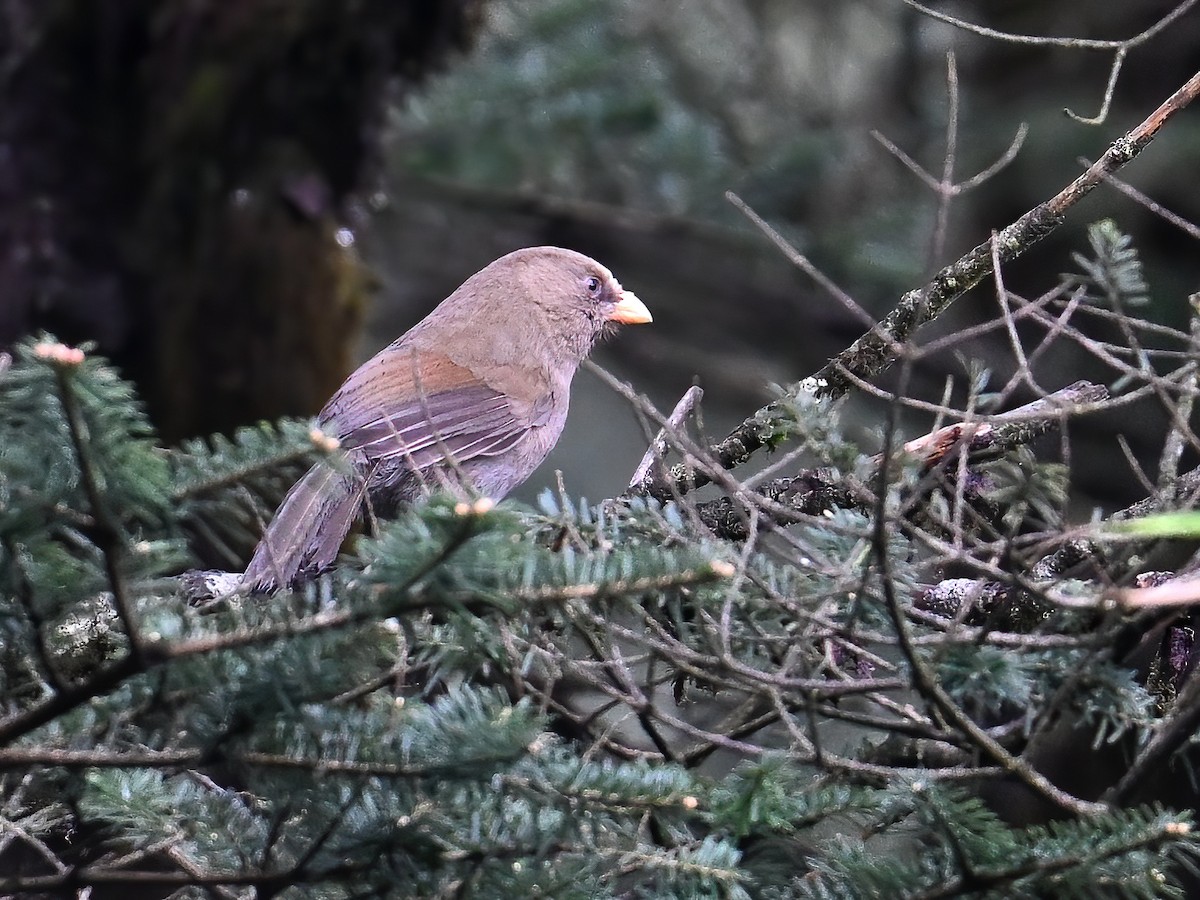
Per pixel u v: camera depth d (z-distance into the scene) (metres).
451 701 5.45
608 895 5.84
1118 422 13.01
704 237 15.55
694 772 6.34
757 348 16.56
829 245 14.98
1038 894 5.72
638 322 12.05
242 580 7.41
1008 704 7.60
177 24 11.66
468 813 5.47
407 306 16.86
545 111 15.13
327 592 5.02
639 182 15.53
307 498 8.11
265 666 4.98
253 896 5.98
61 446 4.64
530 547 4.80
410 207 16.45
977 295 13.91
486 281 11.58
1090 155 14.02
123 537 4.77
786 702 6.98
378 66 12.02
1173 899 6.73
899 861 6.00
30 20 11.54
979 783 7.38
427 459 9.84
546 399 11.38
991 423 6.59
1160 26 7.06
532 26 15.62
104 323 11.74
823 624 6.19
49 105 11.66
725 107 16.48
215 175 11.89
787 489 8.34
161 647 4.81
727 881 5.62
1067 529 6.29
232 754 5.21
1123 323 6.61
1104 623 6.04
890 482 6.23
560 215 16.11
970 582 7.38
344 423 10.06
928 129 15.55
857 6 16.83
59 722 5.42
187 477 4.96
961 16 15.62
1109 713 6.36
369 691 6.26
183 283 11.84
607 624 6.56
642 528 6.95
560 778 5.42
